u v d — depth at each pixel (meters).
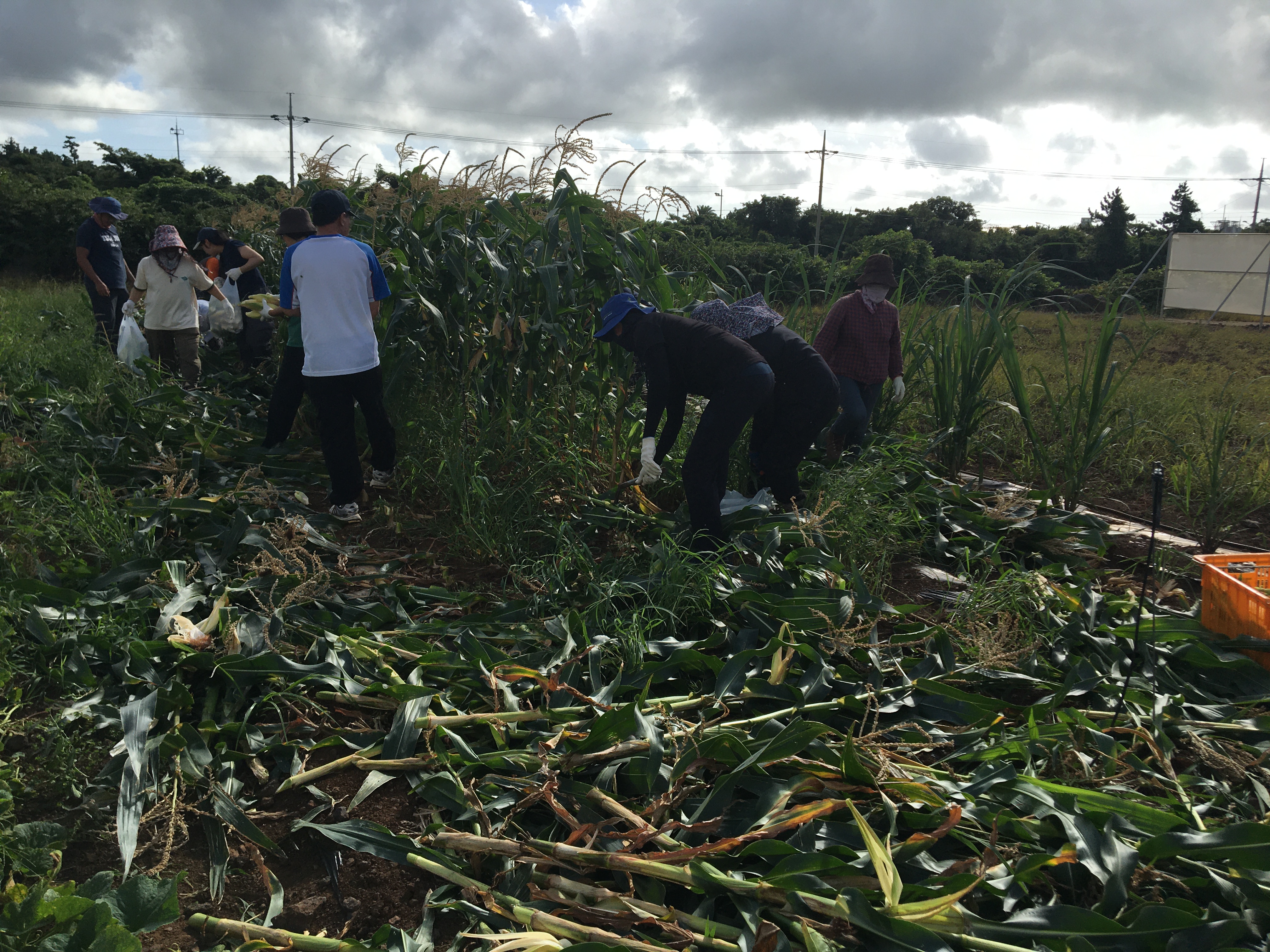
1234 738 2.64
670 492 4.85
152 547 3.57
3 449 4.45
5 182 21.94
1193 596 3.80
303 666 2.75
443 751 2.42
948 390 5.45
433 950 1.86
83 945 1.62
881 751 2.43
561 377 5.02
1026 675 2.99
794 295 6.18
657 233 5.09
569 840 2.04
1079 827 2.01
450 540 4.16
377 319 4.86
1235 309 21.70
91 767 2.38
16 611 2.88
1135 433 5.95
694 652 2.87
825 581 3.54
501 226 5.06
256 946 1.80
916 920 1.79
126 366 6.17
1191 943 1.70
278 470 4.87
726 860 2.03
